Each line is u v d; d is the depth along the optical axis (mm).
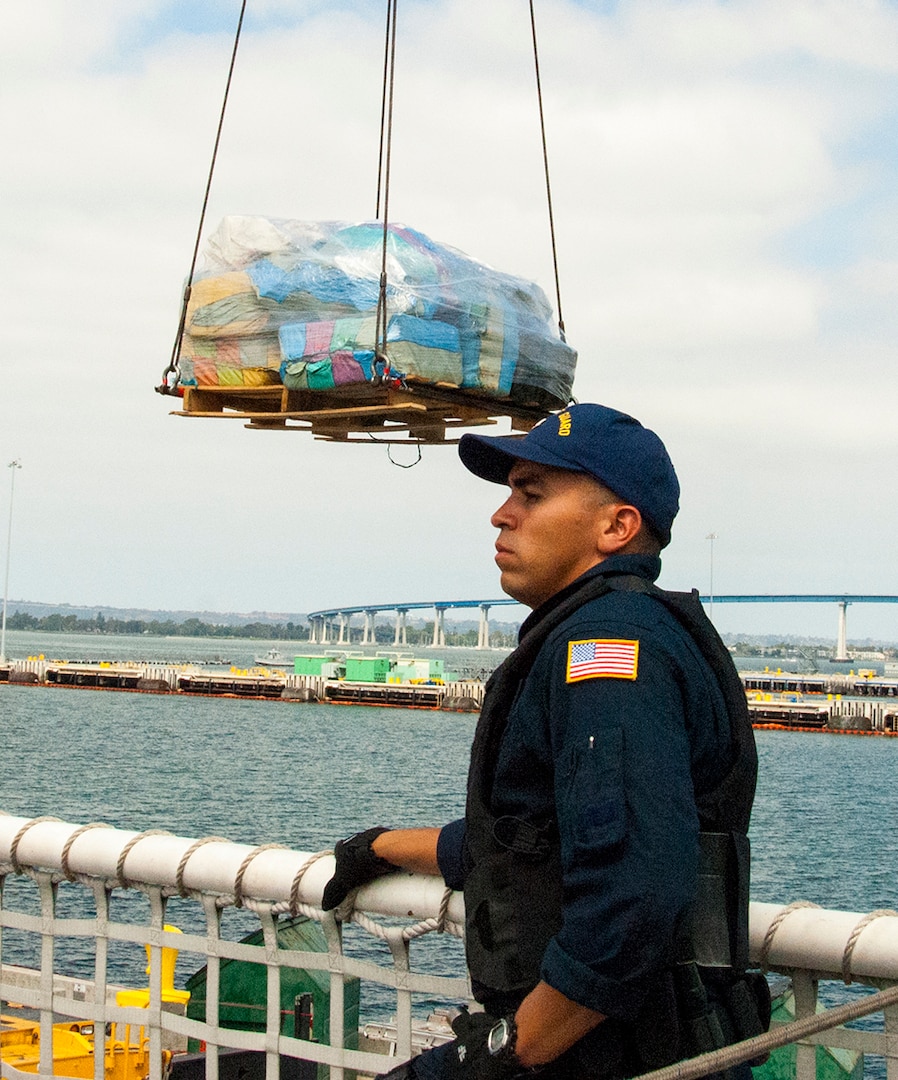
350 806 46625
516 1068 1974
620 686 1972
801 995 2590
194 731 75750
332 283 4887
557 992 1898
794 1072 2947
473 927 2176
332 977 3057
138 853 3295
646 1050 1984
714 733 2070
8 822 3578
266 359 5102
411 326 4793
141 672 113062
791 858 37281
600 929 1858
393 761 61938
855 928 2467
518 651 2197
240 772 55562
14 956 17594
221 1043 3227
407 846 2783
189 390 5445
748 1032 2086
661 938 1847
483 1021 2133
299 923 3451
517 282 5500
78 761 57469
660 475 2303
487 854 2178
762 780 59969
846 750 79875
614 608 2086
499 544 2385
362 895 2908
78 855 3406
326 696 106562
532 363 5410
